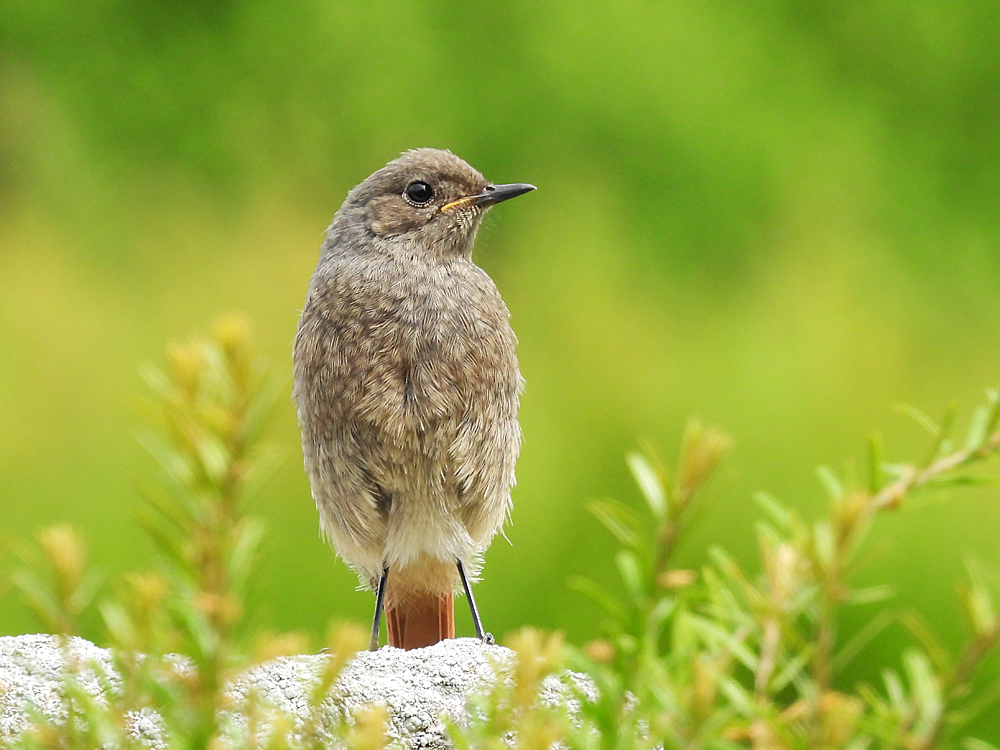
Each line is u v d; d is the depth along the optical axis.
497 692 1.37
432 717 2.33
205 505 1.27
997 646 1.32
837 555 1.28
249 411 1.28
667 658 1.34
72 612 1.28
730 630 1.40
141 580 1.28
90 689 2.11
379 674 2.39
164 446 1.28
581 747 1.33
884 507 1.37
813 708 1.27
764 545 1.34
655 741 1.32
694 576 1.32
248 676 2.16
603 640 1.38
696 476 1.28
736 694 1.28
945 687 1.26
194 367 1.27
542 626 6.46
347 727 1.40
